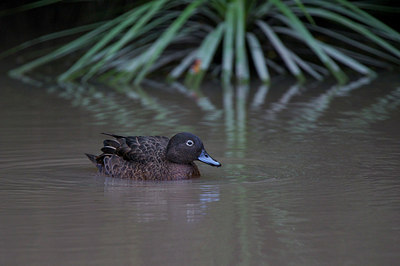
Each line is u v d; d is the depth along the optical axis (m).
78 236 7.77
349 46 25.88
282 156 11.86
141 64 21.92
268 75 22.25
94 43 26.58
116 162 10.91
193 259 7.06
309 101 17.89
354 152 12.09
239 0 22.75
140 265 6.90
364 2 25.91
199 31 24.20
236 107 17.06
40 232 7.91
